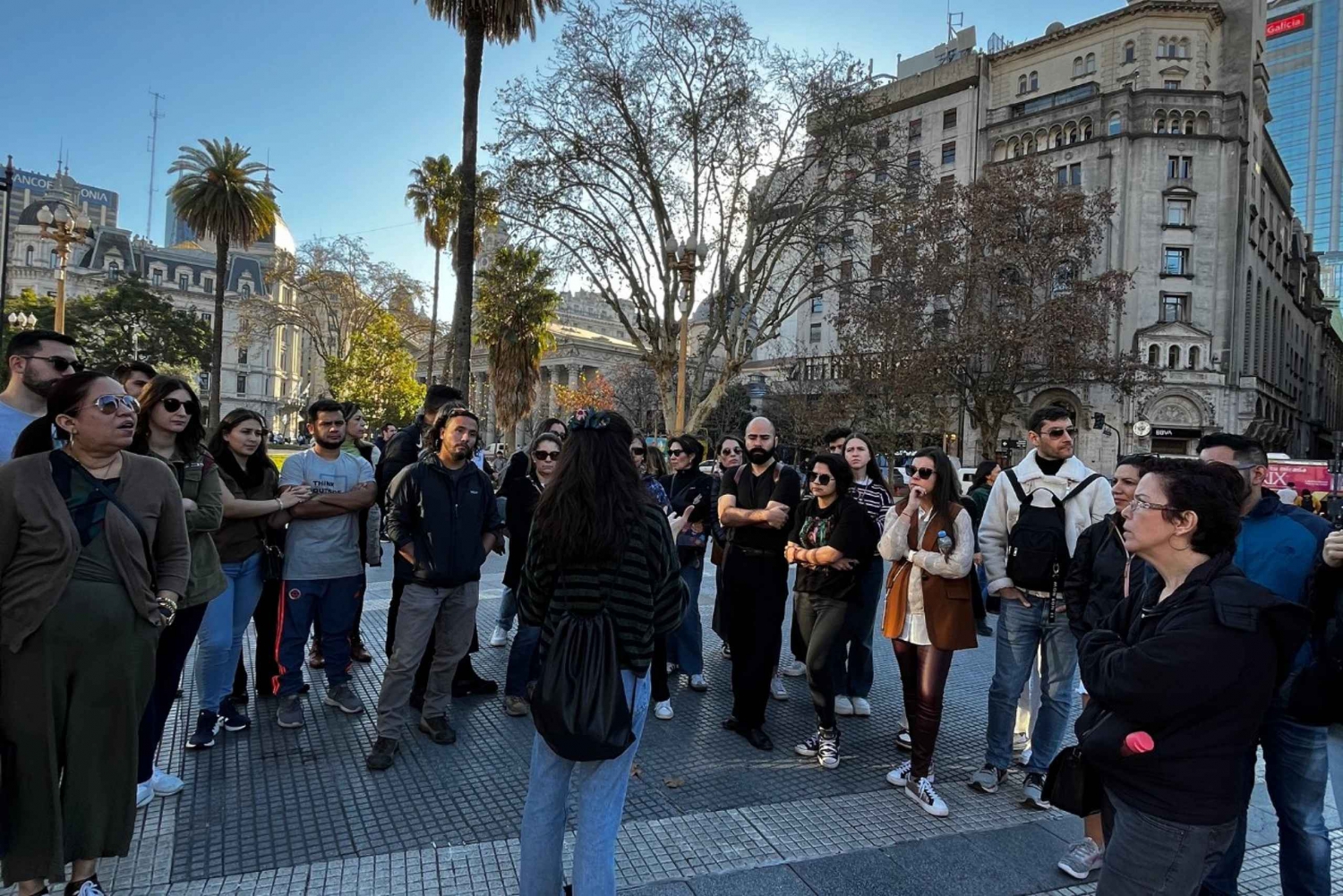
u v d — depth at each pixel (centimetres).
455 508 421
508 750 427
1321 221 11225
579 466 244
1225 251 3938
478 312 2889
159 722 352
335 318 3641
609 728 227
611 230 2053
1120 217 3972
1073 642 380
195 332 5041
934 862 319
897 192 2123
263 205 2936
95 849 263
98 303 4709
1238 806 189
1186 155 3962
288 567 457
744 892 290
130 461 290
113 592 268
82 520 266
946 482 393
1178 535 198
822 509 435
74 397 267
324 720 467
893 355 2708
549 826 246
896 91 4931
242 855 309
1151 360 3884
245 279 8169
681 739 461
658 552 251
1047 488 398
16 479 258
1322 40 11331
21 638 249
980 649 711
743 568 462
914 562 389
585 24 1866
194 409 358
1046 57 4472
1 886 258
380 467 533
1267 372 4744
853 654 526
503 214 1952
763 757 437
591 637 235
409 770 398
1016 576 391
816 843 333
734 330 2230
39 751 253
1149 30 4116
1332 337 8231
